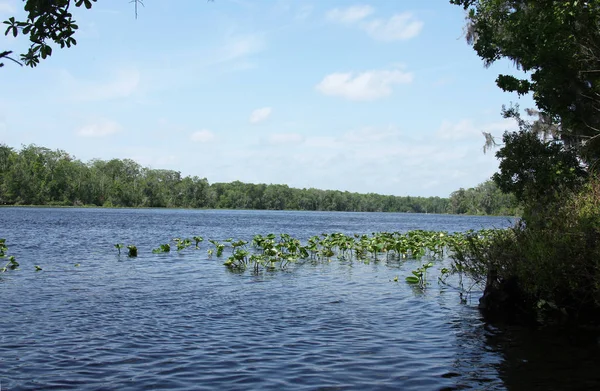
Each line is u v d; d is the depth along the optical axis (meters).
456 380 6.55
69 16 4.96
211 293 12.93
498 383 6.44
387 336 8.76
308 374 6.74
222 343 8.22
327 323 9.73
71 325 9.32
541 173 13.61
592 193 10.80
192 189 156.62
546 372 6.89
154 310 10.79
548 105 14.61
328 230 47.12
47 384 6.31
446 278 15.59
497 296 10.81
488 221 92.50
